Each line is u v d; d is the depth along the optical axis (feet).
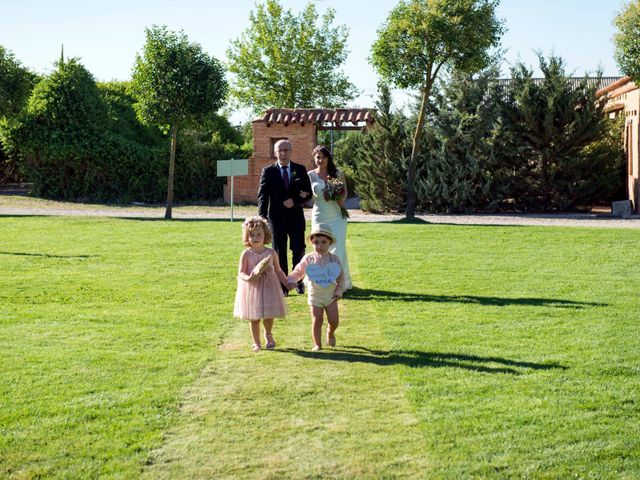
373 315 26.50
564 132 77.82
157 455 14.30
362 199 85.25
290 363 20.39
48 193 98.84
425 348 21.57
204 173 98.99
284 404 17.02
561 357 20.43
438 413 16.20
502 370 19.30
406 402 16.99
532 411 16.21
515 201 81.56
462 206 81.46
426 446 14.53
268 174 31.94
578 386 17.90
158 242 47.85
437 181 80.59
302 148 92.94
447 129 79.77
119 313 26.89
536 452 14.17
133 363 20.18
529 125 78.33
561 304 27.86
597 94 82.23
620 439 14.73
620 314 26.02
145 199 98.43
